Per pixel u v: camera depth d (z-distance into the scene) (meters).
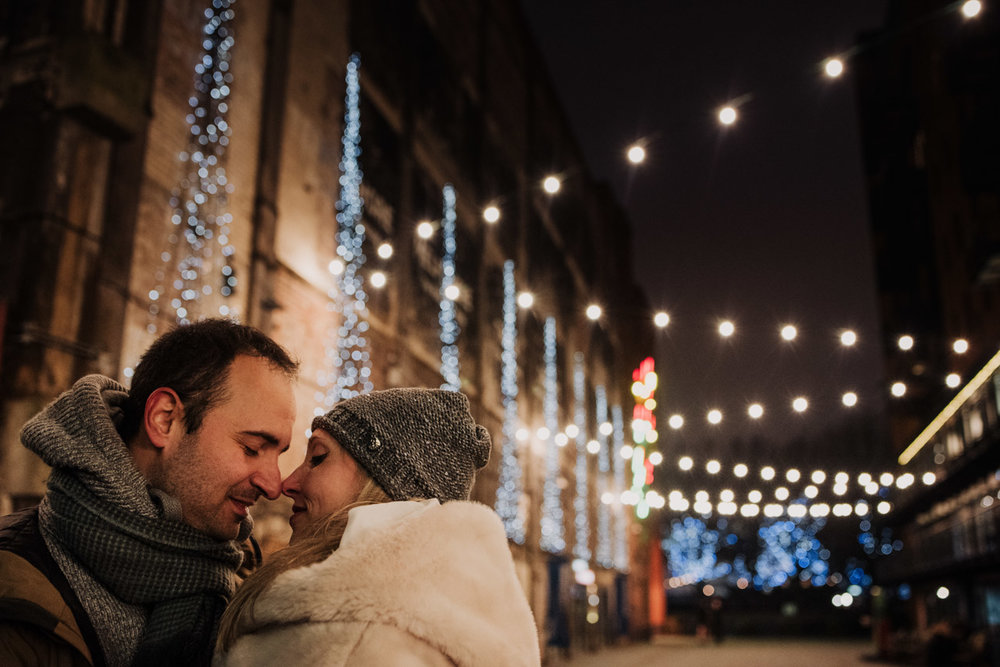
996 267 29.20
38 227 7.83
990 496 22.11
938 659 20.80
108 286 8.37
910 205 43.50
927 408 36.25
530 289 25.92
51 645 1.27
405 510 1.39
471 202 21.09
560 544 26.34
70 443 1.43
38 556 1.37
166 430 1.51
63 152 8.12
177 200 9.55
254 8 11.53
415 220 17.25
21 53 8.41
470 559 1.36
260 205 11.05
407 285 16.25
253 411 1.54
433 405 1.60
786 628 50.50
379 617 1.19
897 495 37.38
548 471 26.08
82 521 1.39
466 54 21.70
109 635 1.38
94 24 8.74
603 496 20.98
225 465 1.51
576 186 34.12
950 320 34.78
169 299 9.23
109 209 8.53
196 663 1.47
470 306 20.36
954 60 34.16
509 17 26.11
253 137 11.23
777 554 55.66
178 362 1.54
